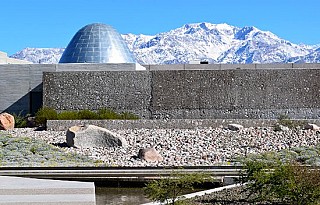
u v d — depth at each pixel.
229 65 56.84
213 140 27.86
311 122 32.59
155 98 43.31
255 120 33.16
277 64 56.12
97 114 39.06
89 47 58.62
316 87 43.31
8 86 47.88
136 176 18.16
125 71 43.44
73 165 21.34
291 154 23.73
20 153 23.94
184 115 43.12
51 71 46.19
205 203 12.97
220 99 43.16
